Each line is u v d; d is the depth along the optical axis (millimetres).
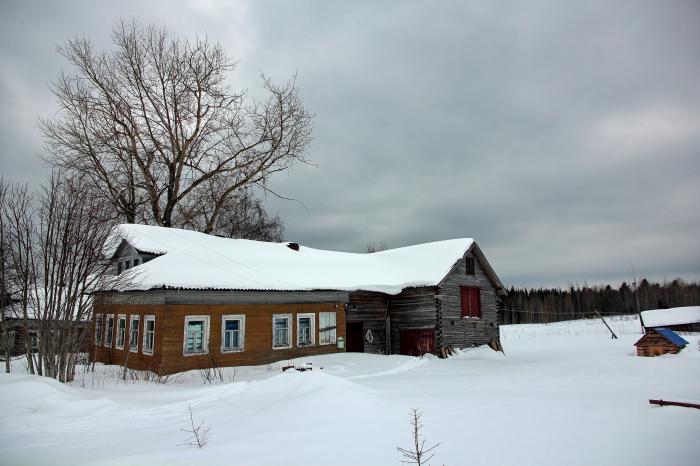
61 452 6984
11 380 10859
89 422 9031
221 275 20203
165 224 33438
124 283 16422
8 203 13578
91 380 15398
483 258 28969
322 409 8812
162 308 17531
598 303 110562
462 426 7820
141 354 18609
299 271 24266
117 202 30484
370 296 26422
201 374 17031
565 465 5875
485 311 28766
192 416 9445
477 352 25594
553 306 102000
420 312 25797
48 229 13883
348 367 19078
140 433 8172
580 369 18484
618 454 6250
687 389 12234
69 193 14164
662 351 24203
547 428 7645
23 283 13648
